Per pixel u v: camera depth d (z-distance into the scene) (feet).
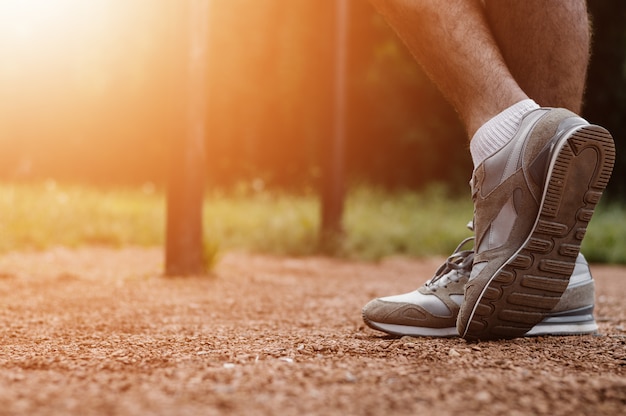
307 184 38.83
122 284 12.79
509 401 4.01
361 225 26.50
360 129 45.03
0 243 18.56
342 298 12.05
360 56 44.75
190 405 3.86
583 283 6.86
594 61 42.63
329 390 4.18
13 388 4.24
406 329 6.71
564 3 6.27
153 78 44.68
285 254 21.86
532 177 5.72
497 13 6.30
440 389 4.21
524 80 6.39
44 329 7.93
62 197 24.56
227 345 6.26
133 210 26.30
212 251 14.55
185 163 13.83
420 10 6.01
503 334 6.14
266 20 43.98
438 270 7.07
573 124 5.60
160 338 6.99
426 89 44.01
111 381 4.45
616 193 42.01
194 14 13.60
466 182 42.78
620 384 4.35
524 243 5.73
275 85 44.39
